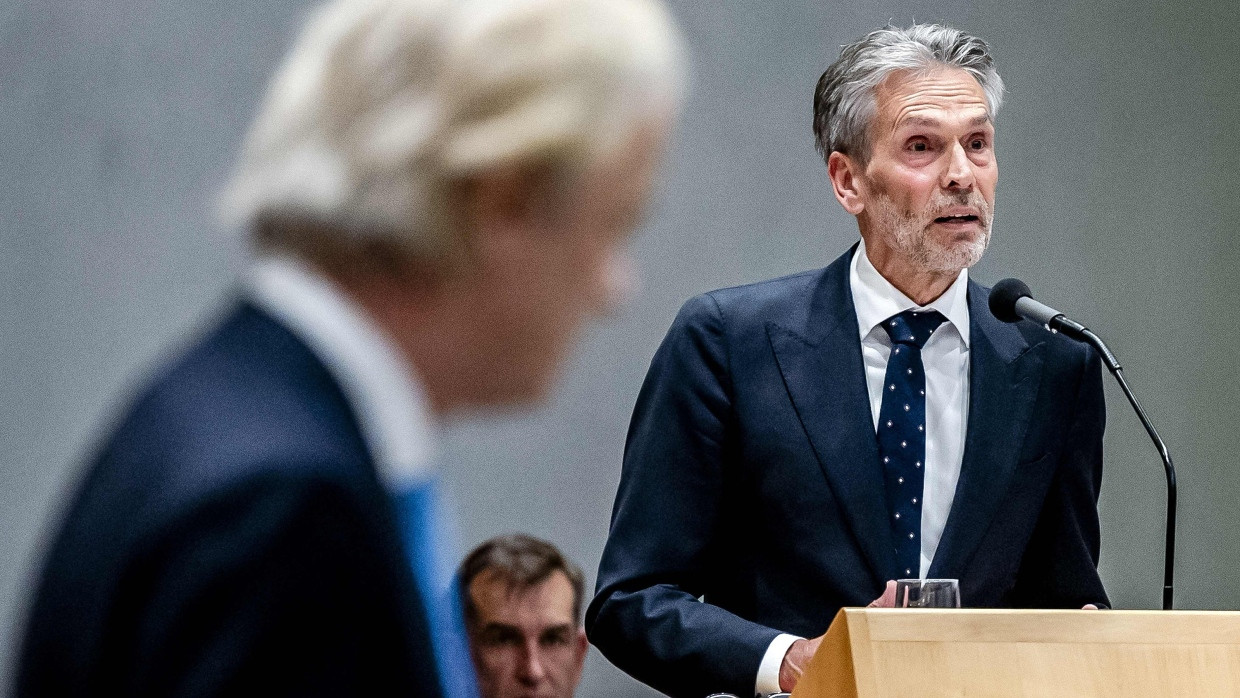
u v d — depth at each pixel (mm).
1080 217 12773
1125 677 4152
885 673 4012
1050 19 12867
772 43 12156
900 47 7059
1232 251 13055
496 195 2164
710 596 7020
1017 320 6293
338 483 2018
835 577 6609
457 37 2158
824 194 12133
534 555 7484
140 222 10867
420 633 2078
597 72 2178
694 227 11883
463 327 2256
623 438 11672
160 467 2023
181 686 1873
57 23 10812
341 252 2184
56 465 10578
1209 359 12922
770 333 7016
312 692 1927
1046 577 7027
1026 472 6875
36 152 10742
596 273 2299
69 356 10680
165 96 10945
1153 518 12695
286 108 2227
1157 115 13023
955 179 6824
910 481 6777
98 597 1964
